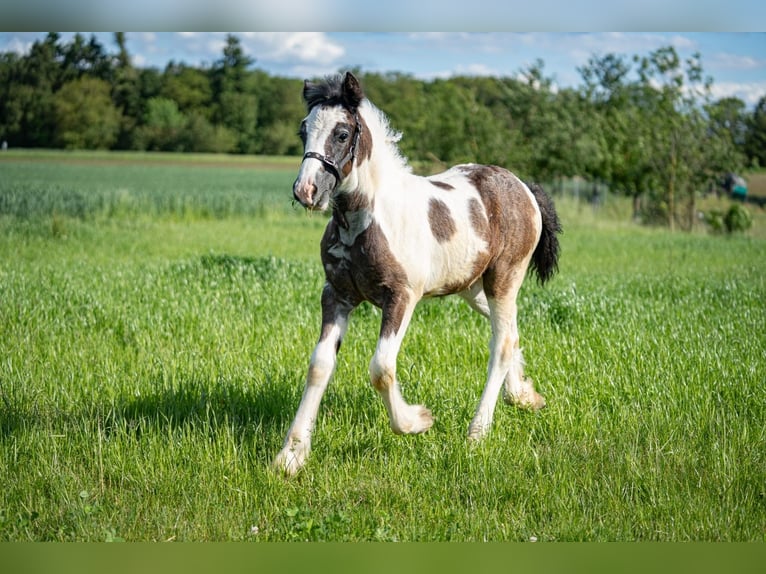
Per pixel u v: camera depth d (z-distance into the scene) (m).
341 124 4.83
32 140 73.25
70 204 25.27
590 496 4.89
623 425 5.83
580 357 7.21
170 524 4.54
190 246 17.16
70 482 4.89
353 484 5.03
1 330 7.97
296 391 6.29
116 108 78.12
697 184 32.53
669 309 9.45
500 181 6.14
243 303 9.23
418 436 5.62
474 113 31.55
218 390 6.21
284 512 4.67
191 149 77.50
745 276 13.36
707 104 32.19
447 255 5.54
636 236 23.48
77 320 8.34
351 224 5.11
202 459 5.16
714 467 5.20
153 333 7.89
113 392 6.25
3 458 5.18
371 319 8.54
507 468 5.20
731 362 7.06
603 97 37.53
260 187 41.78
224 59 84.25
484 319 8.64
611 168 33.25
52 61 77.50
